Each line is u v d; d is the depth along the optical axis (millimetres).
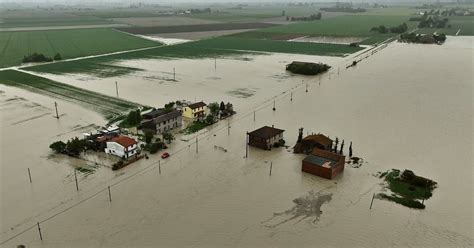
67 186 50812
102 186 50938
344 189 50406
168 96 93625
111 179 52750
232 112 80625
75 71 122000
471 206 46688
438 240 40875
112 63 135875
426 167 56469
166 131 70000
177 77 114000
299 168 56188
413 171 55219
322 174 53219
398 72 121625
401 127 72875
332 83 108062
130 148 58688
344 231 42250
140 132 69062
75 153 59844
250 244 40156
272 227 42875
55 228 42375
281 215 45000
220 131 70625
